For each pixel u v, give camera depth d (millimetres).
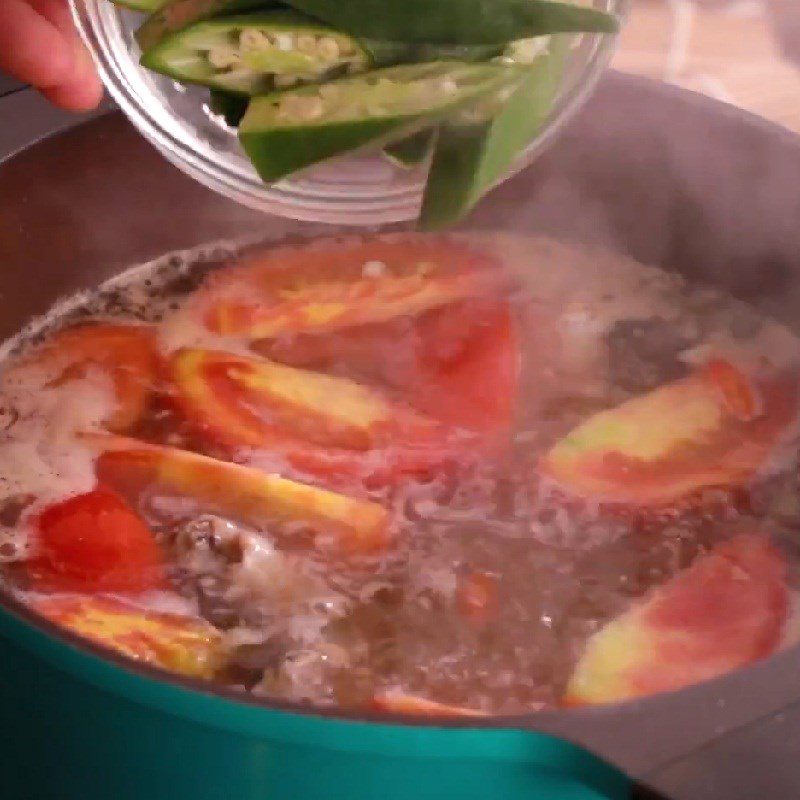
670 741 485
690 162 659
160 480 604
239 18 555
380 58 565
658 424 627
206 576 577
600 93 653
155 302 672
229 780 503
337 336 653
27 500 600
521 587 584
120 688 493
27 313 656
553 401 636
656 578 588
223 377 633
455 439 618
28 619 500
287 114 561
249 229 688
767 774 481
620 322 671
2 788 543
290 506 598
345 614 573
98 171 645
